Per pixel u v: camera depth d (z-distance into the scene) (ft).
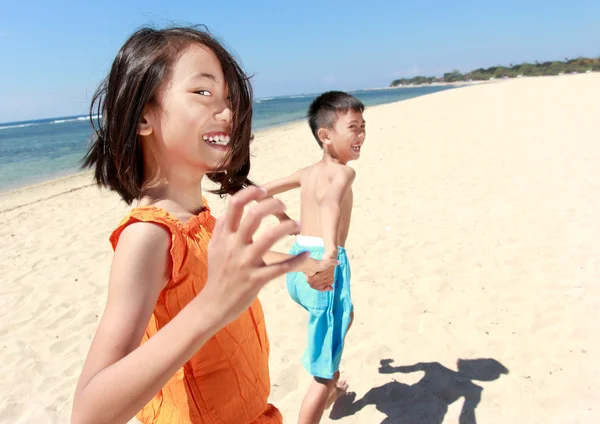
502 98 66.44
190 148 3.05
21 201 30.76
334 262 4.32
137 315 2.60
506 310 10.76
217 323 2.10
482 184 21.15
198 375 3.24
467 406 7.99
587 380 8.27
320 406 6.77
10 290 15.31
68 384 10.20
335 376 7.12
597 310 10.31
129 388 2.11
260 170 31.30
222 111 3.11
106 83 3.22
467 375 8.76
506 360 9.08
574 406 7.74
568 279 11.82
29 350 11.58
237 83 3.30
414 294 11.92
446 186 21.50
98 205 26.86
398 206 19.31
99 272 16.28
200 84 3.01
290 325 11.28
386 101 157.69
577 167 21.95
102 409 2.14
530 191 19.27
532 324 10.10
